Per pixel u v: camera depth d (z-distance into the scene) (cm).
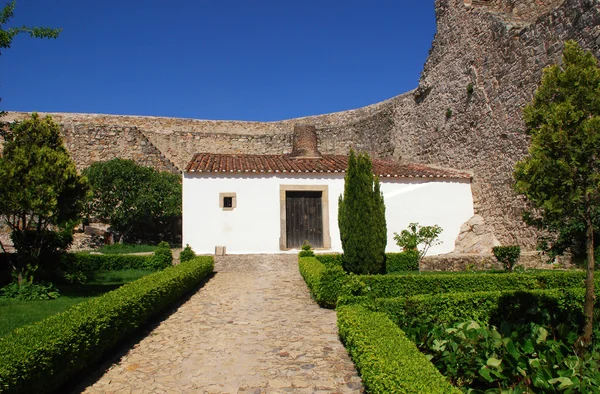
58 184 916
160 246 1366
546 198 548
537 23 1404
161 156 2409
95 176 1773
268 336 679
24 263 944
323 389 485
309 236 1645
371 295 657
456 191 1731
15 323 671
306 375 524
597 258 958
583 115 534
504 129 1574
